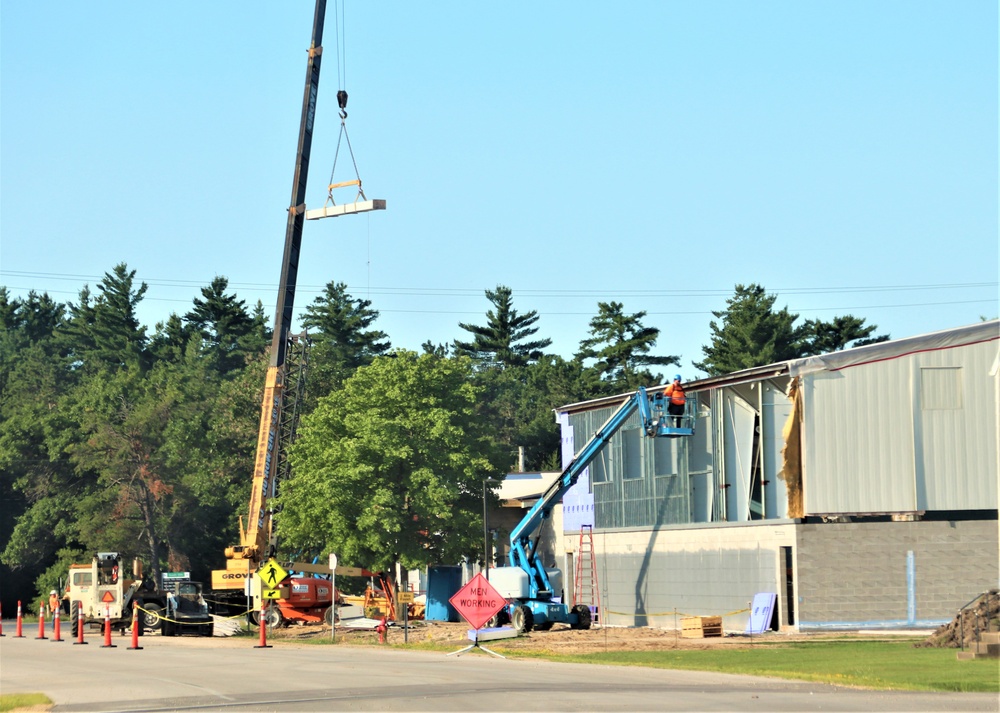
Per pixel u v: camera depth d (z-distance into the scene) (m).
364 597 92.38
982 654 44.00
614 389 180.38
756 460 72.38
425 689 34.78
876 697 31.59
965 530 66.25
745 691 33.59
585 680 37.88
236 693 34.81
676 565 76.12
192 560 143.38
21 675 43.56
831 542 65.06
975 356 67.88
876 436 66.62
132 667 46.91
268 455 84.31
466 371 101.50
